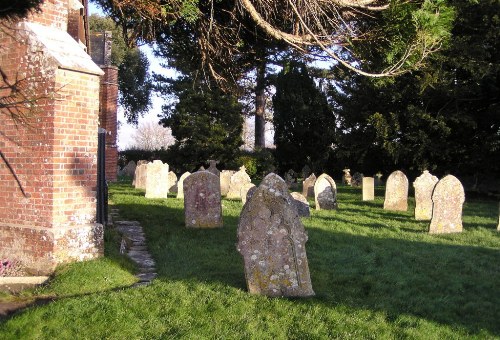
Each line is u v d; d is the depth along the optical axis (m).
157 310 5.61
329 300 6.06
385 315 5.62
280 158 36.00
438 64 21.94
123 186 25.33
